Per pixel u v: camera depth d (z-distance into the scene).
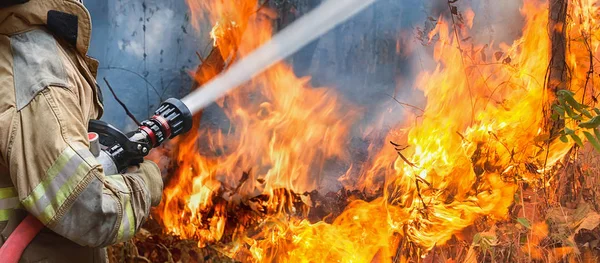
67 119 1.55
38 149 1.51
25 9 1.59
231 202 3.67
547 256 3.04
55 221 1.51
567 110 3.14
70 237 1.55
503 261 3.01
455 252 3.10
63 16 1.65
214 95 4.20
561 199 3.46
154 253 3.12
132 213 1.67
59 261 1.68
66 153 1.51
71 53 1.71
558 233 3.09
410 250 3.12
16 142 1.52
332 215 3.54
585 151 3.60
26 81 1.55
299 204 3.69
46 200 1.51
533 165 3.56
